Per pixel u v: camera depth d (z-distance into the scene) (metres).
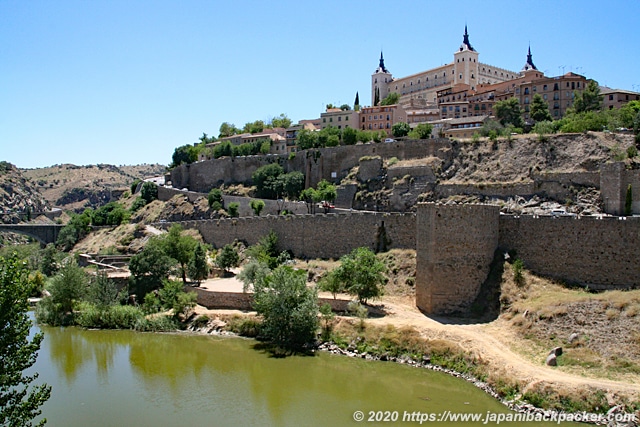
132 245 129.88
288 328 66.62
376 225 83.69
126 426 47.94
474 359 53.97
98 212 174.38
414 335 60.25
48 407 52.31
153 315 80.62
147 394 54.94
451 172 118.56
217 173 175.25
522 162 110.69
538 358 51.78
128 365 63.88
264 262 83.69
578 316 54.16
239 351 66.31
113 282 88.88
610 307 53.62
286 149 191.50
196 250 89.69
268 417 48.84
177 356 65.94
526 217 67.38
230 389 55.44
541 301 59.16
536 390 46.44
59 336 77.00
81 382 58.84
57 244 154.38
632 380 45.81
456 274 65.75
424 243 66.88
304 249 92.94
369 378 56.09
